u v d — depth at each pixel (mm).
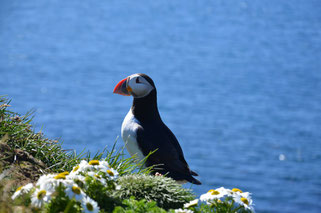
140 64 171250
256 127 86125
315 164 66125
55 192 3977
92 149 70312
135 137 6902
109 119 90625
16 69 150625
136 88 7027
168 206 4949
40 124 84000
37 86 124938
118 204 4625
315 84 129000
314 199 53406
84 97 113000
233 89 124438
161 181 5148
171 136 7176
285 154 70438
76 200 4051
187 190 5215
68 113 95250
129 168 6203
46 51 197875
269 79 138250
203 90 123438
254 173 62062
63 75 144125
